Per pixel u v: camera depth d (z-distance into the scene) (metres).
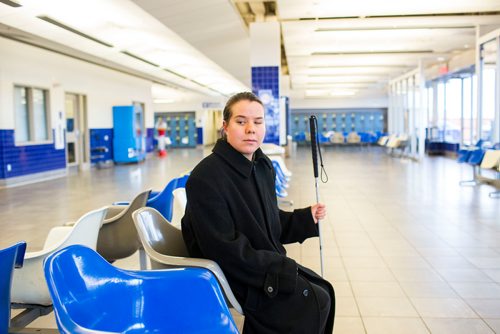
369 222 6.23
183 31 8.96
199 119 31.31
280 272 1.80
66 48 10.91
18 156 10.91
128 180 11.62
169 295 1.64
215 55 12.59
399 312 3.18
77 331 1.40
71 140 13.95
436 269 4.14
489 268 4.14
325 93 28.72
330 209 7.24
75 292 1.51
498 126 9.95
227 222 1.82
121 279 1.64
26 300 2.23
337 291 3.62
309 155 21.06
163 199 3.96
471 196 8.30
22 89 11.34
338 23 10.21
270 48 10.44
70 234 2.26
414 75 17.25
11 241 5.41
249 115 1.96
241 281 1.80
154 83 20.78
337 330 2.91
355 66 16.98
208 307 1.64
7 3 7.15
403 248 4.88
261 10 10.20
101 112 15.87
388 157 19.12
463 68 14.54
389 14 9.59
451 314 3.14
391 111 21.53
